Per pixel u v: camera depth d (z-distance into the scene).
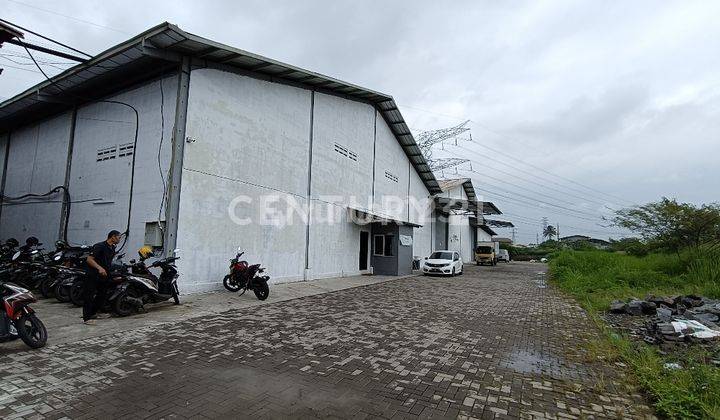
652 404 3.93
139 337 5.83
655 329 7.14
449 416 3.55
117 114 10.78
